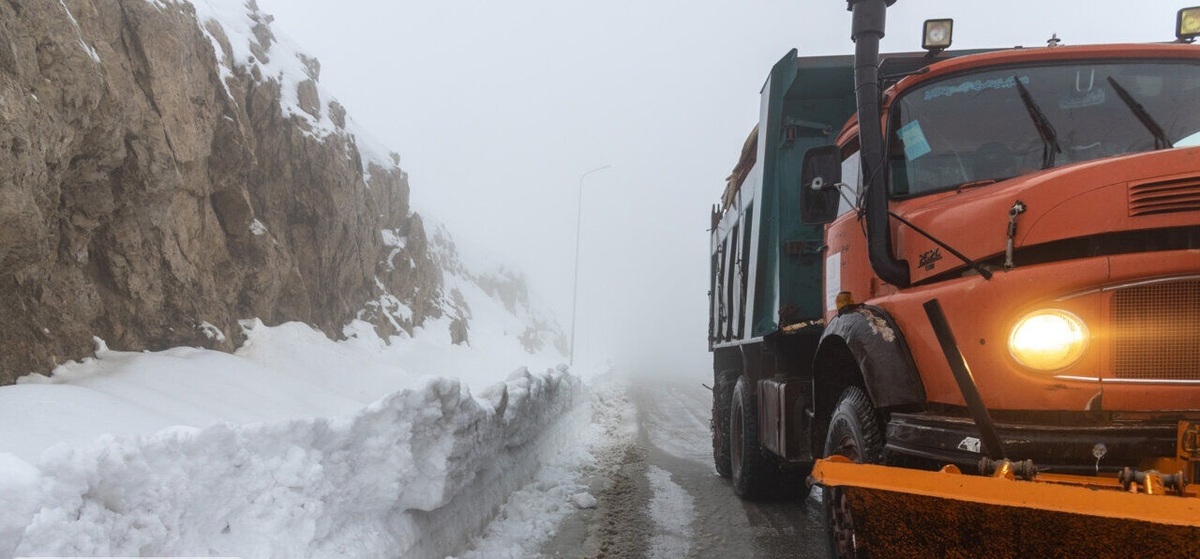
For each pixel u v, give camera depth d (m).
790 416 5.64
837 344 4.32
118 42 9.03
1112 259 2.86
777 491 7.17
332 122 16.62
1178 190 2.81
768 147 6.76
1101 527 2.33
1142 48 4.17
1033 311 2.99
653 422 14.62
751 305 7.20
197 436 2.92
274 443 3.35
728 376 8.48
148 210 9.30
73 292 7.98
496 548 5.45
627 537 6.02
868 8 4.29
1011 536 2.50
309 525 3.37
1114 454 2.76
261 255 12.33
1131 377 2.84
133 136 8.94
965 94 4.20
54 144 7.31
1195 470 2.61
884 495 2.70
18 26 6.89
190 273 10.22
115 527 2.50
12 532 2.15
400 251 21.09
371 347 16.59
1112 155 3.92
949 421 3.12
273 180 14.02
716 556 5.57
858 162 4.76
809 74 6.53
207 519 2.96
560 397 9.79
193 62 10.69
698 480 8.48
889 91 4.41
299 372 11.59
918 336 3.52
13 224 6.64
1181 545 2.25
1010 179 3.61
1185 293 2.81
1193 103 4.03
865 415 3.86
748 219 7.68
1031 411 3.01
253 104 13.41
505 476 6.59
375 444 3.99
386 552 3.95
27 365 7.20
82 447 2.51
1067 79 4.15
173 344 9.66
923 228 3.80
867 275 4.42
